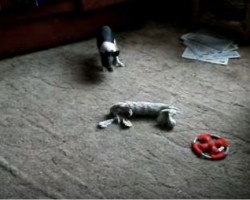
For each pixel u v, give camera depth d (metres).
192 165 1.60
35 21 2.39
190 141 1.73
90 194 1.48
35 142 1.74
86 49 2.51
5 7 2.26
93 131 1.80
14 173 1.58
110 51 2.18
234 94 2.04
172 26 2.75
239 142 1.72
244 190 1.49
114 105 1.87
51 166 1.61
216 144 1.69
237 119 1.86
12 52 2.41
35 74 2.25
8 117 1.90
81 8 2.44
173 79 2.18
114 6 2.60
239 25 2.47
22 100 2.02
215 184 1.51
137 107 1.85
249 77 2.18
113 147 1.71
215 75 2.21
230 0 2.54
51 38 2.49
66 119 1.88
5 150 1.70
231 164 1.61
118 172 1.58
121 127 1.82
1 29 2.32
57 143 1.73
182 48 2.48
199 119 1.87
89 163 1.62
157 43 2.55
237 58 2.36
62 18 2.47
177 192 1.48
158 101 2.00
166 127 1.81
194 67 2.28
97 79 2.19
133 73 2.24
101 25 2.62
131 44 2.54
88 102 2.00
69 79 2.20
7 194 1.49
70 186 1.52
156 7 2.94
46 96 2.05
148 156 1.65
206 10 2.65
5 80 2.20
